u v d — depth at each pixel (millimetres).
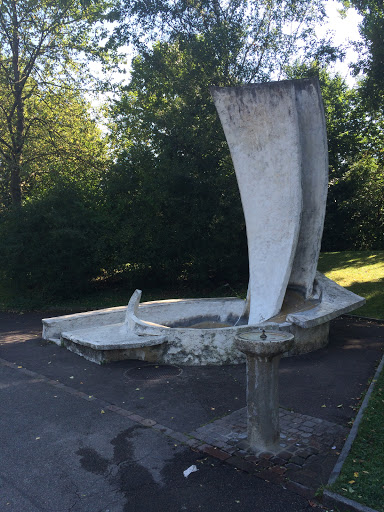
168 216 16734
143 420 5324
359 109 23219
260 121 8047
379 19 14102
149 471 4176
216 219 16016
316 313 7922
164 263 16953
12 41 18422
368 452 4227
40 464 4367
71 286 16828
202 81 16141
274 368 4414
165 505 3654
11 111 18438
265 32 17047
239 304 10148
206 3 16516
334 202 25016
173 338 7602
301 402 5715
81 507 3664
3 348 9320
